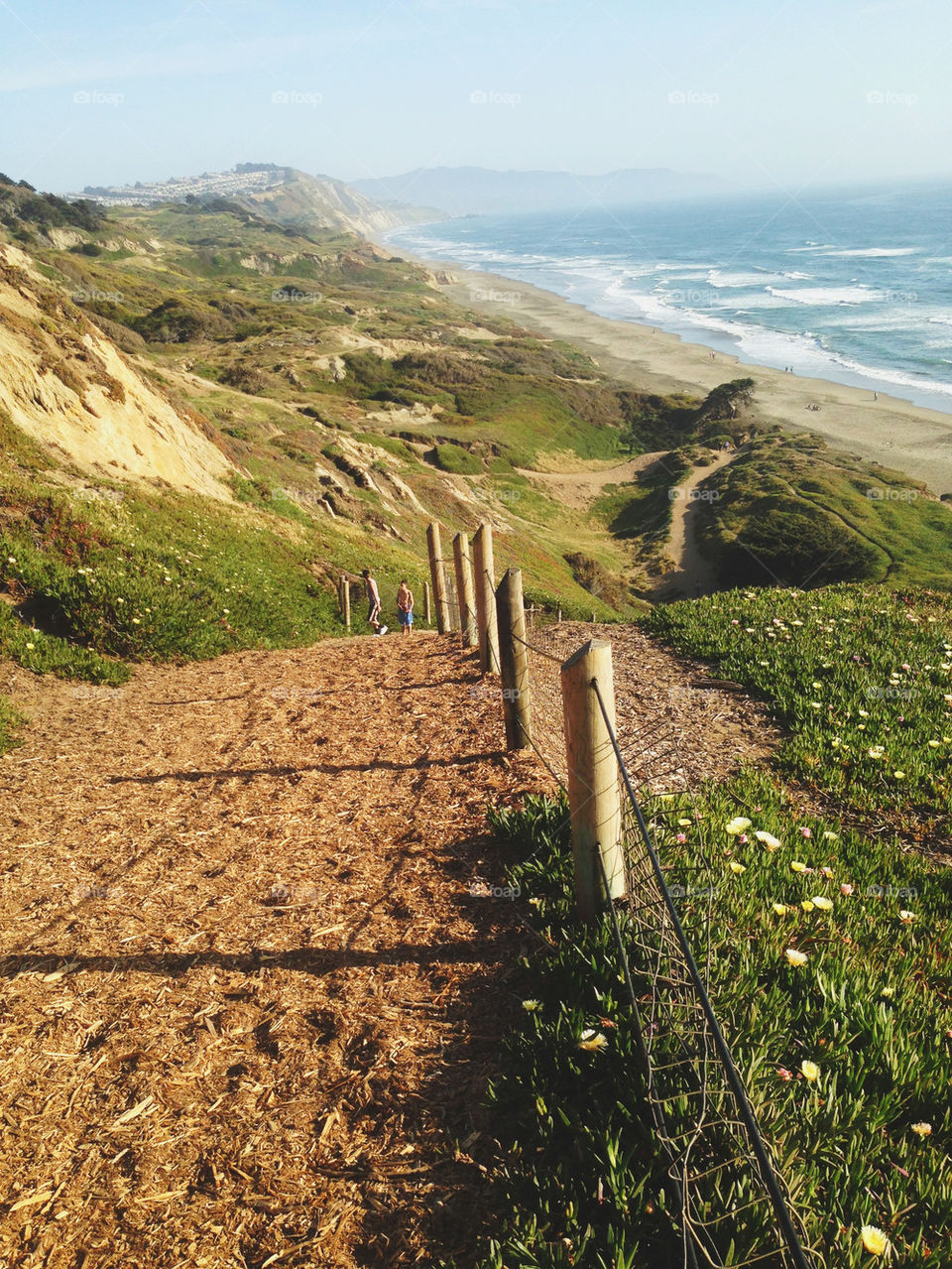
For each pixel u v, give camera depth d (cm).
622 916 352
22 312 2233
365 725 729
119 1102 299
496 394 8975
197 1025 339
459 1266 228
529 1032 311
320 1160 271
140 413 2442
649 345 11169
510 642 573
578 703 343
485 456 7281
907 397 7844
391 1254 235
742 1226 216
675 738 688
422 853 470
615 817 356
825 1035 300
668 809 482
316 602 1870
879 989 338
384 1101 292
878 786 598
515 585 564
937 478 5900
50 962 385
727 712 745
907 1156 255
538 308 14938
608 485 7225
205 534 1931
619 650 948
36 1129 287
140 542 1388
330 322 11888
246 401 5291
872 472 6056
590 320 13325
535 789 529
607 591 4978
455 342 11231
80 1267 238
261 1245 242
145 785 612
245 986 363
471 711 722
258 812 555
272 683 933
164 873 473
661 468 7344
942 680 767
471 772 580
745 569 5056
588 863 359
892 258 17138
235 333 10319
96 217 17325
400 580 2577
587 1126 263
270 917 420
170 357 8844
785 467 6381
